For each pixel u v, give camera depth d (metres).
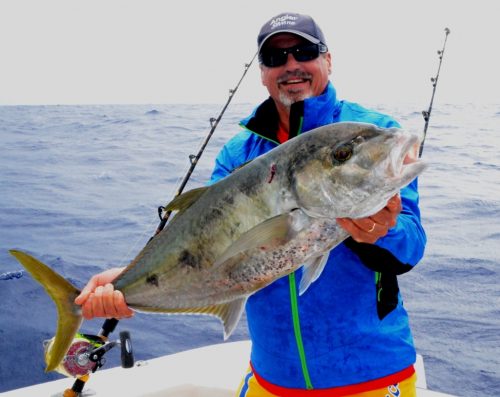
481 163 18.16
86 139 28.77
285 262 2.03
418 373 3.71
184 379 3.73
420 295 7.27
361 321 2.41
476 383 5.12
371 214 1.89
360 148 1.88
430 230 10.43
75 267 9.05
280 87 2.69
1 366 5.68
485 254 8.81
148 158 21.28
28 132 33.59
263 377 2.62
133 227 11.62
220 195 2.13
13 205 13.92
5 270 8.60
